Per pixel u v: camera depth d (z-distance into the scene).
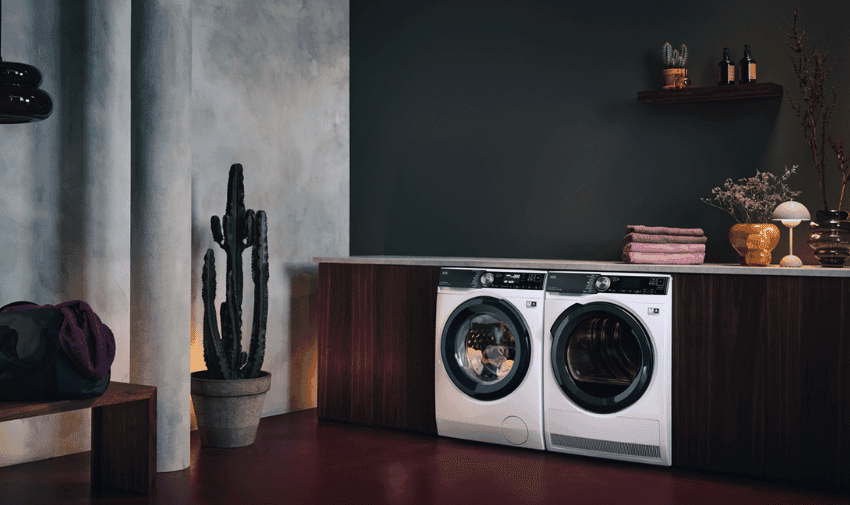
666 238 3.89
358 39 5.56
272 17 4.79
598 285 3.76
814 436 3.32
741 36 4.26
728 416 3.50
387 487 3.28
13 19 3.54
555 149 4.83
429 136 5.27
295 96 4.95
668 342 3.60
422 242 5.30
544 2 4.87
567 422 3.81
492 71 5.05
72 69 3.77
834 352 3.28
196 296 4.35
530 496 3.18
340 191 5.34
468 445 4.06
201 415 3.96
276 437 4.21
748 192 4.21
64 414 3.79
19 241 3.58
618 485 3.35
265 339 4.32
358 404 4.55
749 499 3.15
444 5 5.21
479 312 4.07
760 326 3.44
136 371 3.49
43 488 3.24
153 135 3.47
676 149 4.43
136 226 3.48
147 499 3.09
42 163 3.66
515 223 4.96
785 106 4.12
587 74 4.72
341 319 4.63
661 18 4.49
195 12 4.32
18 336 2.82
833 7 4.00
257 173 4.69
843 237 3.64
